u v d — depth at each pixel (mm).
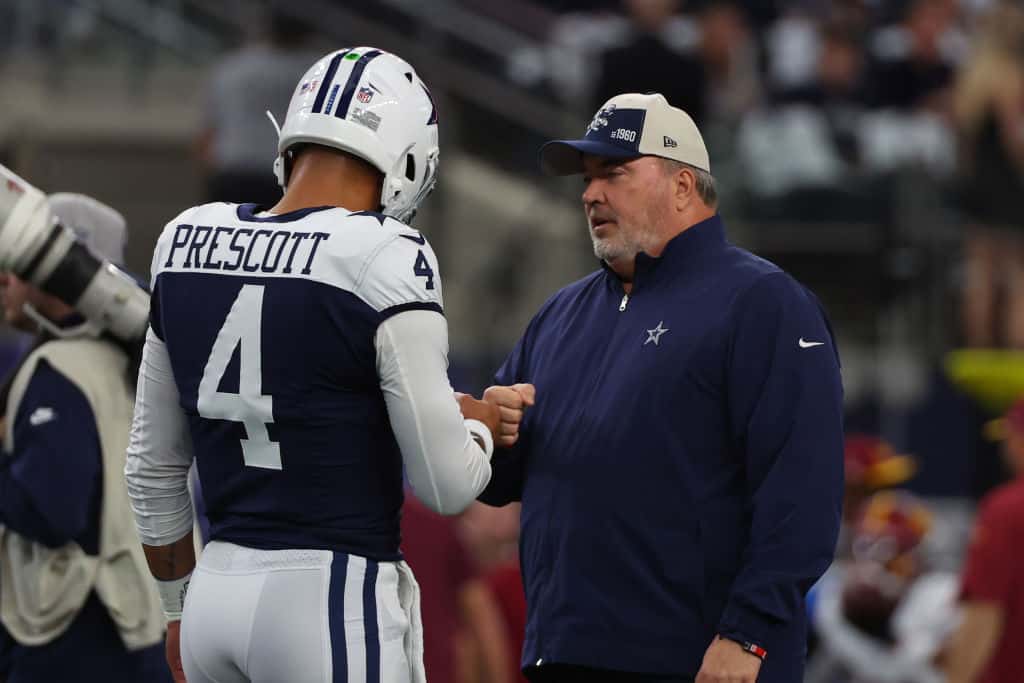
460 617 19000
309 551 10883
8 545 14742
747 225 31547
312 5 34594
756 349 12023
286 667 10758
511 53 34719
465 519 21031
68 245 13633
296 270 10789
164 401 11594
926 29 36250
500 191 33250
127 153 36469
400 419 10867
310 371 10789
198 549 14711
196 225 11320
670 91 30359
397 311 10719
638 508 12094
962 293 31500
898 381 31266
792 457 11773
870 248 31453
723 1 35656
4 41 37844
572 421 12500
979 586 19062
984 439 30297
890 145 34062
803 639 12109
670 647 11984
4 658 14883
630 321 12578
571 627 12172
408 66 11758
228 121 27953
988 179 32031
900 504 21453
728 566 12078
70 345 14594
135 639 14555
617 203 12633
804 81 33375
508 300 31703
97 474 14438
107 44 37875
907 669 19469
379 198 11516
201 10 37750
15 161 35312
